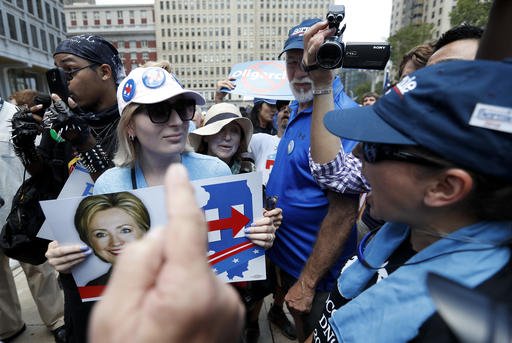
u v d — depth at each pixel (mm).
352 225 1243
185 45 64625
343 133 643
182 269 301
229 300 336
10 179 2051
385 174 602
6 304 2121
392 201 616
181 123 1196
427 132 514
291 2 64438
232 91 2836
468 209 538
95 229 1113
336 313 707
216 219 1225
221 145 2127
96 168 1411
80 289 1168
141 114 1144
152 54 64938
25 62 24703
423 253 579
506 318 417
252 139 2650
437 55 1376
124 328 305
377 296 609
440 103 503
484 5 22094
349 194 1226
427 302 515
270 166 2453
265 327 2318
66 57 1510
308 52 1116
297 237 1484
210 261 1251
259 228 1240
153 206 1111
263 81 2711
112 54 1660
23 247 1432
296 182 1447
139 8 63406
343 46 1089
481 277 495
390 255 730
